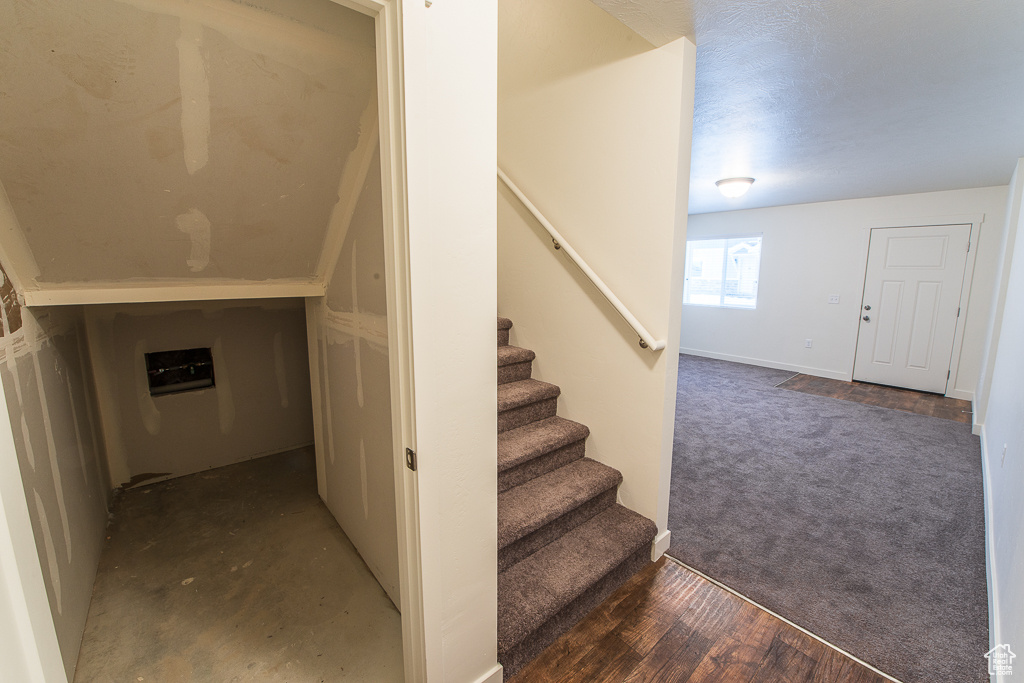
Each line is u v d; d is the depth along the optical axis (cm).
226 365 277
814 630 153
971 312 421
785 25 150
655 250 175
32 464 124
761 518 223
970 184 393
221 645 145
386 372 147
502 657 135
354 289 163
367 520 178
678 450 309
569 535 180
